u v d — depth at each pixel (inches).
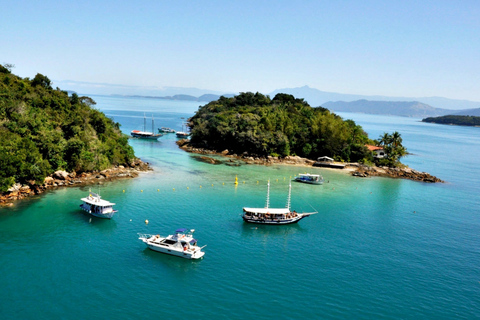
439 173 5374.0
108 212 2536.9
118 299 1596.9
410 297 1753.2
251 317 1518.2
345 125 6186.0
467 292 1828.2
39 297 1577.3
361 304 1667.1
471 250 2365.9
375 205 3361.2
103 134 4323.3
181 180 3873.0
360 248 2317.9
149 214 2706.7
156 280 1782.7
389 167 5359.3
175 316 1497.3
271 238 2415.1
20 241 2113.7
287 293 1724.9
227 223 2642.7
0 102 3334.2
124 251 2076.8
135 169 4207.7
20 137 3112.7
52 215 2549.2
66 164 3476.9
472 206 3467.0
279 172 4724.4
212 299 1640.0
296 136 6023.6
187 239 2123.5
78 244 2126.0
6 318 1425.9
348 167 5359.3
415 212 3179.1
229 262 2020.2
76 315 1467.8
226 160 5359.3
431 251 2321.6
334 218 2915.8
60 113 4028.1
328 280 1873.8
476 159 7278.5
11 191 2810.0
